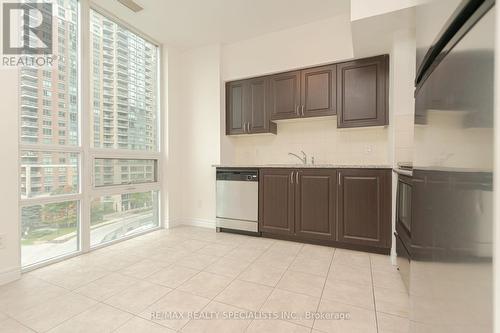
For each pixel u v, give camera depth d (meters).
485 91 0.40
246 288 1.73
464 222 0.47
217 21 2.84
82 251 2.40
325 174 2.57
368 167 2.37
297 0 2.46
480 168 0.42
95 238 2.60
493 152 0.38
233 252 2.43
